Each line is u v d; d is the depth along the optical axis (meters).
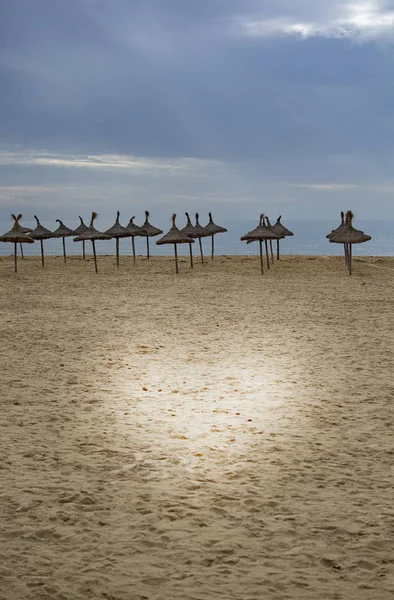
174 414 8.19
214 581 4.18
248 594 4.03
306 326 15.14
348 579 4.25
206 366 11.04
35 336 13.76
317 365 11.05
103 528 4.93
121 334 14.12
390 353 11.96
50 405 8.52
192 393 9.27
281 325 15.32
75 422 7.80
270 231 28.52
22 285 24.14
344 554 4.59
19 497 5.48
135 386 9.64
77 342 13.14
